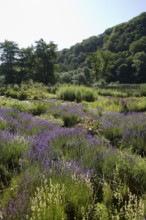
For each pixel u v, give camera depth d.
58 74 73.06
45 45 68.81
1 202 3.31
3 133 5.73
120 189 3.57
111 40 129.25
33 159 4.34
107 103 16.86
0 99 16.92
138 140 6.52
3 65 67.56
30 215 2.83
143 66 93.25
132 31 124.88
